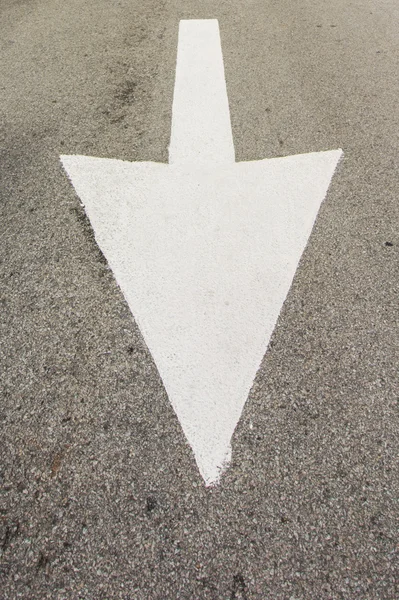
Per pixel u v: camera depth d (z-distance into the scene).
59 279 2.28
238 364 1.98
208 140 3.11
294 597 1.45
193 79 3.67
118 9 4.72
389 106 3.41
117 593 1.46
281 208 2.64
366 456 1.74
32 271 2.31
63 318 2.13
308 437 1.79
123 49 4.04
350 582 1.48
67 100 3.43
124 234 2.49
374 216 2.60
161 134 3.15
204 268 2.33
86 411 1.84
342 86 3.61
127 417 1.83
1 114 3.30
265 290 2.25
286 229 2.53
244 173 2.86
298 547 1.54
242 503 1.63
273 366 1.98
